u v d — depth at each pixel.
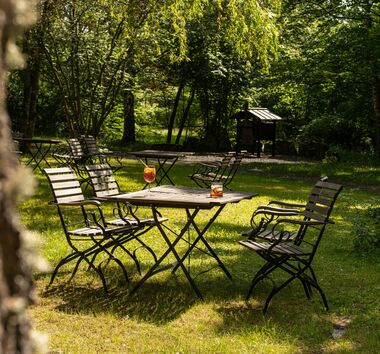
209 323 5.08
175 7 12.86
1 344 1.30
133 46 16.36
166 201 5.73
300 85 23.38
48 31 16.45
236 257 7.42
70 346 4.46
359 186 16.66
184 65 26.05
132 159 22.11
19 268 1.35
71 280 6.27
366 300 5.79
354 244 7.98
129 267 6.81
